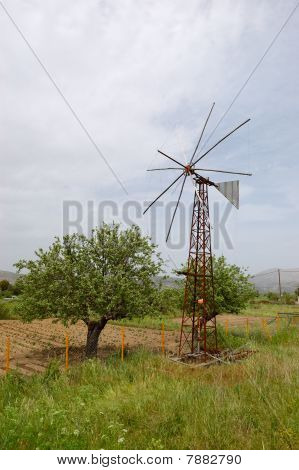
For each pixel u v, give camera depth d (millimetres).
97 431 7441
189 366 15227
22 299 17062
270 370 11922
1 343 22859
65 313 16172
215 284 22156
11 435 6727
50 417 7418
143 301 16891
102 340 24906
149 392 10008
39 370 15922
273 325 29141
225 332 24047
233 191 18797
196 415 8000
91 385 10773
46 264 16812
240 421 7891
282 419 7816
